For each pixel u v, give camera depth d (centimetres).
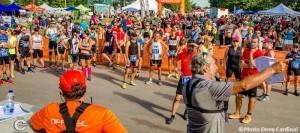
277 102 858
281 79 386
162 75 1193
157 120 707
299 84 1062
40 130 261
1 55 1029
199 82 308
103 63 1429
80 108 249
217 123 308
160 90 977
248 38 1359
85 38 1091
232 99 877
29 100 855
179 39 1138
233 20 2711
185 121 702
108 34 1346
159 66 1035
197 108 308
